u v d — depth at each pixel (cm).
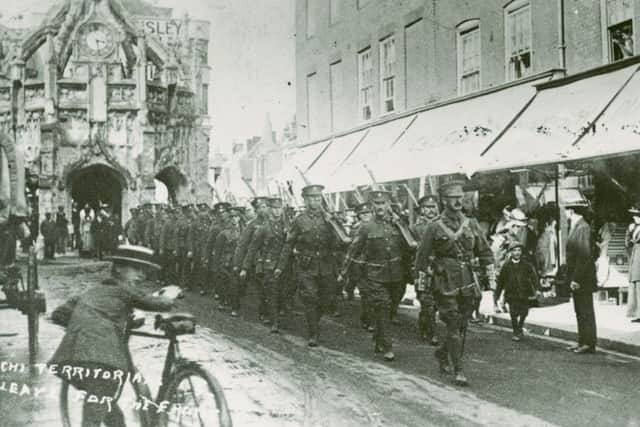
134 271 526
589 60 1495
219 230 1614
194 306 1452
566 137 1356
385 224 941
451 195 787
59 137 3747
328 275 1024
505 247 1420
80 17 3862
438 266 784
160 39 4109
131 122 3859
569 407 675
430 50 2000
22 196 896
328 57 2567
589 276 945
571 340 1045
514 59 1719
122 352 495
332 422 616
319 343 1013
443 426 613
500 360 897
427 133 1870
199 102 4094
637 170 1380
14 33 3944
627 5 1411
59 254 3241
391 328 1148
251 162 3278
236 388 731
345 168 2156
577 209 968
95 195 4122
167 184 4166
